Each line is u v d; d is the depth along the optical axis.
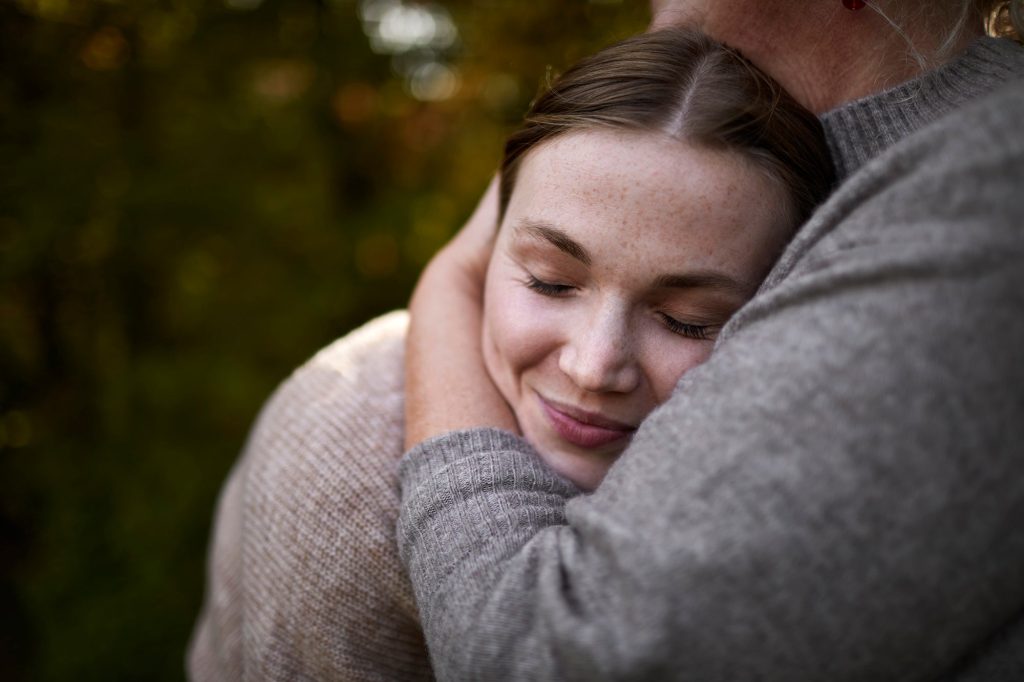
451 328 1.16
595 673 0.62
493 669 0.70
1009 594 0.61
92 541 2.55
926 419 0.58
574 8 2.43
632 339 0.91
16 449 2.67
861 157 0.91
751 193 0.87
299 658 1.08
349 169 2.76
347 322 2.70
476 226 1.37
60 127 2.38
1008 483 0.58
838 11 0.92
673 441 0.69
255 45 2.53
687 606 0.60
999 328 0.57
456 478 0.89
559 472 1.00
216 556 1.43
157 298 2.65
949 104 0.85
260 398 2.55
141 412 2.55
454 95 2.70
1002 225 0.57
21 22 2.35
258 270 2.61
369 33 2.60
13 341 2.55
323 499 1.06
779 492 0.60
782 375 0.63
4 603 2.73
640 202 0.86
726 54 0.91
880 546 0.58
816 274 0.66
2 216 2.38
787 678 0.60
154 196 2.44
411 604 1.01
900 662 0.61
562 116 0.91
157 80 2.47
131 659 2.51
